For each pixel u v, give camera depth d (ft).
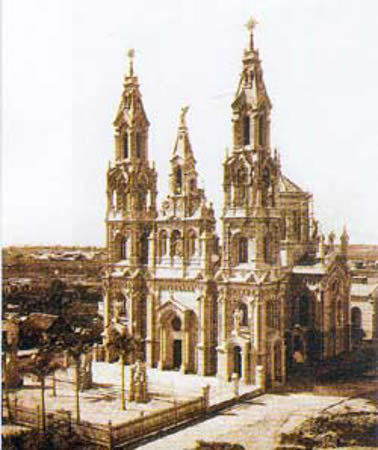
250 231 253.44
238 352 257.34
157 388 244.83
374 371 269.85
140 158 296.10
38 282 304.91
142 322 290.76
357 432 199.21
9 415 210.38
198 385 248.32
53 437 194.90
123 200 295.07
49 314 303.27
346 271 297.12
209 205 273.13
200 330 266.57
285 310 291.17
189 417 210.79
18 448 194.29
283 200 296.10
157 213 296.71
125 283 290.76
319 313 285.64
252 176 252.21
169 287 278.05
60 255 301.43
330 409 220.02
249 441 191.01
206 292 265.13
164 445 189.57
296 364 282.77
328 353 288.30
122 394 218.79
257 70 254.68
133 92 292.81
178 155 277.23
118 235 295.07
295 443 188.85
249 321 250.57
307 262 295.07
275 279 256.52
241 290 253.44
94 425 193.77
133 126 291.58
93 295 308.81
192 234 274.16
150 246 285.64
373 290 309.63
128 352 225.76
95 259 306.76
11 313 298.56
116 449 188.14
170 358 279.49
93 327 307.58
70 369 275.59
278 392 243.19
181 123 279.49
